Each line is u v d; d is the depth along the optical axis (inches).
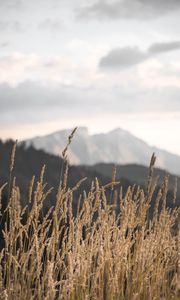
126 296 197.0
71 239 182.5
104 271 196.4
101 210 186.9
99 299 188.5
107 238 189.8
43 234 180.7
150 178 196.4
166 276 210.8
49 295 171.9
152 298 200.4
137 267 202.2
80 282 182.9
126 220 194.4
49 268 173.0
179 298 201.9
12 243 181.3
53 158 4606.3
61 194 179.3
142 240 201.9
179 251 208.1
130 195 194.5
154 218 202.8
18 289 181.5
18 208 179.0
